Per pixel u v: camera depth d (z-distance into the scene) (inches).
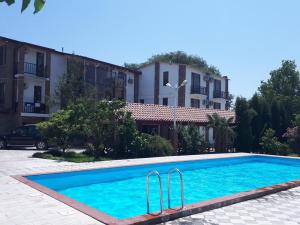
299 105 1432.1
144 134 850.1
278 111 1172.5
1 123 1170.6
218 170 759.1
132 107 997.8
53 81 1254.3
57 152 768.3
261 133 1117.1
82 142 804.6
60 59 1280.8
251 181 623.8
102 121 784.9
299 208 329.4
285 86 1702.8
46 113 1207.6
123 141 808.9
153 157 812.6
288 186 438.6
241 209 323.6
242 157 901.8
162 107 1091.3
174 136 935.7
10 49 1188.5
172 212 290.2
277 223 276.4
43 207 303.0
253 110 1108.5
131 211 380.5
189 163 754.2
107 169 597.9
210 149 1101.7
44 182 509.0
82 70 1214.9
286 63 1747.0
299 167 836.0
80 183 556.4
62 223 256.5
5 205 308.5
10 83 1184.8
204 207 315.0
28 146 986.1
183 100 1545.3
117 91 1454.2
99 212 287.1
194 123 1081.4
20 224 252.5
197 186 556.4
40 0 90.7
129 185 545.0
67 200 328.5
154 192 493.7
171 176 645.9
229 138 1051.3
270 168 809.5
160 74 1584.6
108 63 1403.8
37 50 1216.2
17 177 460.8
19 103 1154.0
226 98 1844.2
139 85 1628.9
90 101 863.1
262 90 1733.5
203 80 1688.0
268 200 365.7
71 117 765.3
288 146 1047.0
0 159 690.8
